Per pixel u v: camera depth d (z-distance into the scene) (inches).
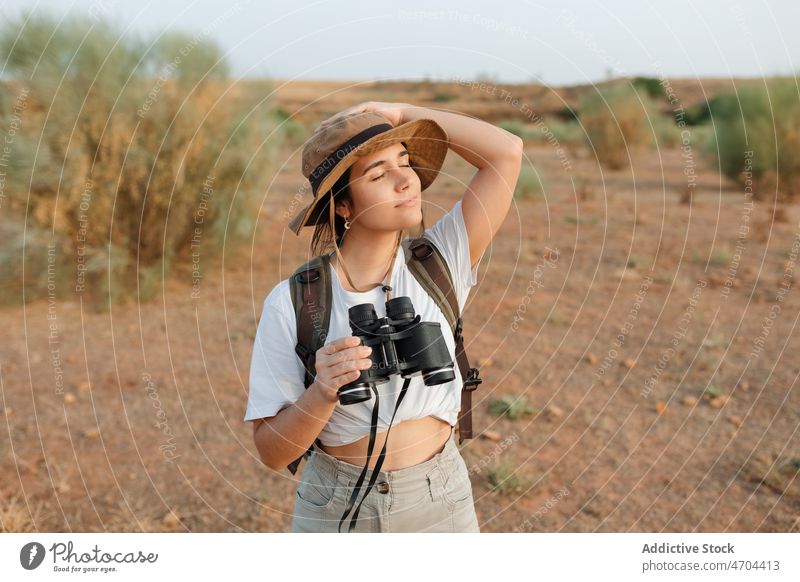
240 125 323.6
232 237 335.0
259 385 73.0
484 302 303.3
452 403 77.4
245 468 175.6
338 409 74.4
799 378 220.2
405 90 1007.6
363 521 75.9
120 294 290.7
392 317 70.8
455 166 640.4
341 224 79.6
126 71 294.8
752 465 171.6
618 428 193.6
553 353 247.0
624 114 705.6
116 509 156.1
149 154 297.4
